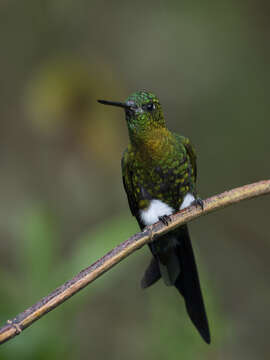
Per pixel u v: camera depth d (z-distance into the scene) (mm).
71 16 13039
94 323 11219
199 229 14109
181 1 13281
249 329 12117
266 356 11484
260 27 13633
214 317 6832
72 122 10820
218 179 13758
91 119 10828
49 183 12266
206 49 13406
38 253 6176
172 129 13766
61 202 12227
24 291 6039
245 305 12789
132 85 13352
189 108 13820
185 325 6984
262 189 5383
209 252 13797
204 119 13875
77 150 11211
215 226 14164
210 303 6879
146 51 13367
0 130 12594
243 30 13500
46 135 11430
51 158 12289
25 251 6207
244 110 13820
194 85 13594
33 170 12383
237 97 13797
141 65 13375
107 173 11867
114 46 13266
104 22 13281
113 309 11469
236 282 13297
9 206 11961
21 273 6148
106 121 10914
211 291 6922
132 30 13367
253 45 13664
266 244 13898
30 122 11164
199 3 13227
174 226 5496
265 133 13836
